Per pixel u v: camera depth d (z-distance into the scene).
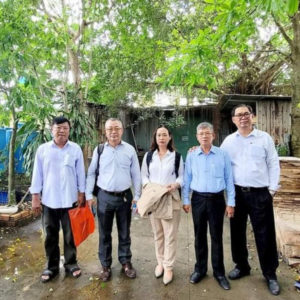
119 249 2.73
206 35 3.33
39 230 3.94
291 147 4.91
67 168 2.58
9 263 2.93
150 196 2.47
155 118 9.45
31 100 3.85
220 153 2.44
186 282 2.53
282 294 2.33
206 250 2.56
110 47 6.66
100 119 7.71
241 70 6.93
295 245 2.84
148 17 5.98
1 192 4.95
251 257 3.04
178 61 3.57
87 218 2.71
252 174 2.39
